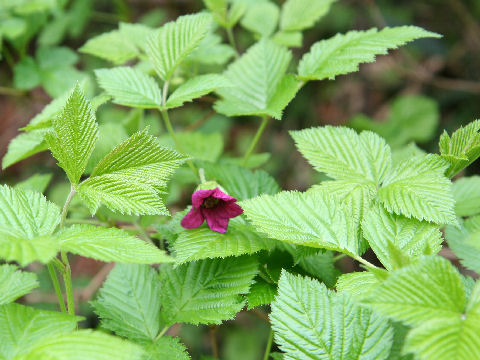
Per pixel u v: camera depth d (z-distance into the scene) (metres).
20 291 0.22
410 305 0.18
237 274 0.25
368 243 0.24
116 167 0.22
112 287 0.26
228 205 0.26
